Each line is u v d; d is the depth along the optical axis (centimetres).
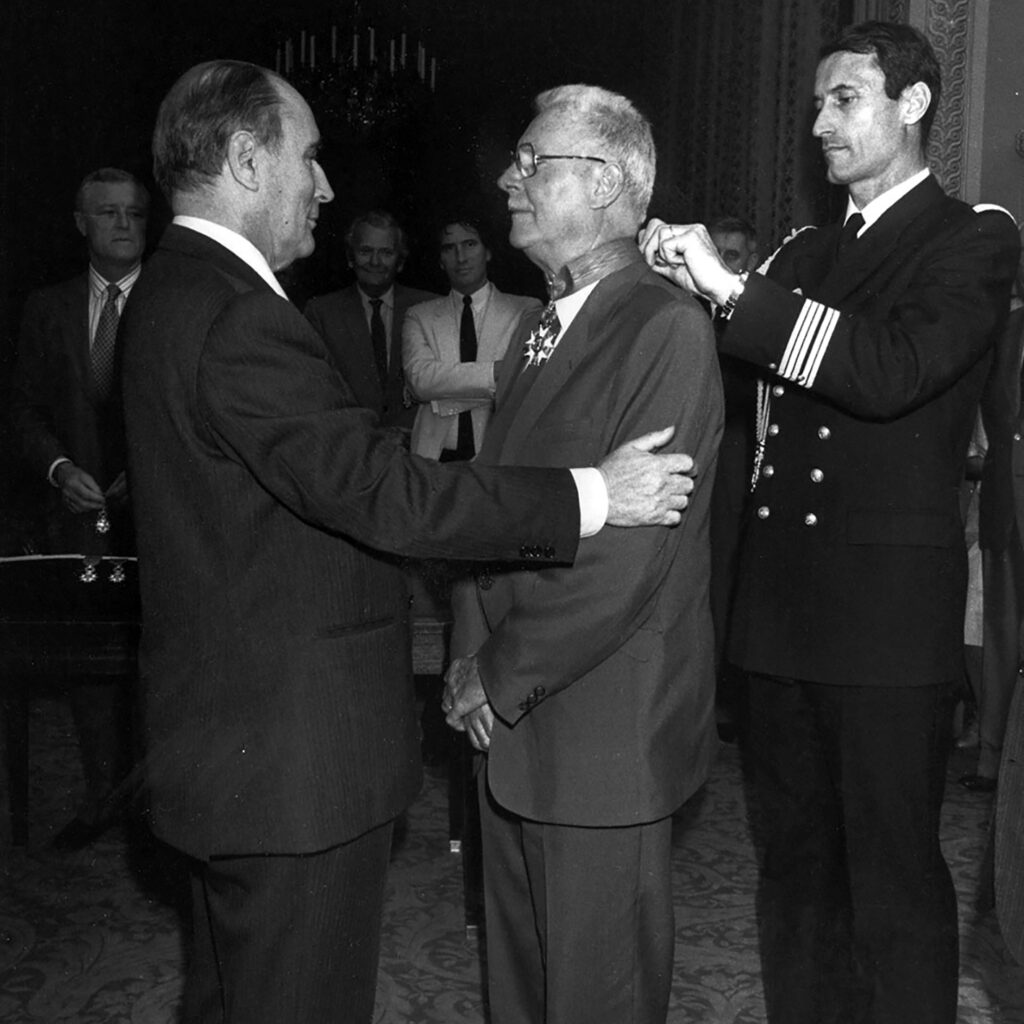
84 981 270
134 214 361
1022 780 164
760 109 564
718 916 303
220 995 181
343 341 459
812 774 222
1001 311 205
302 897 162
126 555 348
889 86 208
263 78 167
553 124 185
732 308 202
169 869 330
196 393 155
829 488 210
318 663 160
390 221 458
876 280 212
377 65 759
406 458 163
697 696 190
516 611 181
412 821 368
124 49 742
